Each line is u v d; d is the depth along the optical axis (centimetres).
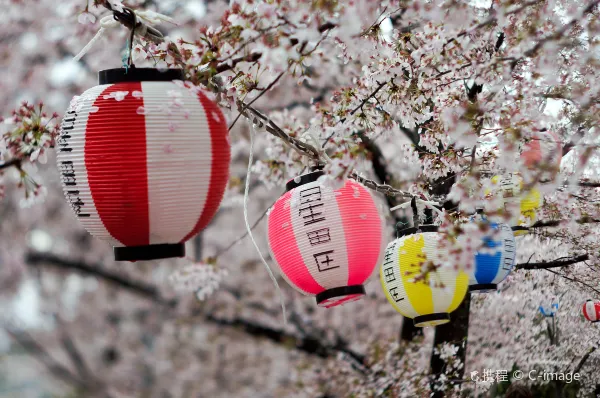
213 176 254
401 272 393
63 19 618
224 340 1032
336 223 332
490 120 370
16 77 784
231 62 298
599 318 635
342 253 332
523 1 353
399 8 346
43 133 301
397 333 950
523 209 463
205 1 715
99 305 991
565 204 420
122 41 781
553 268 693
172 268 1020
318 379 948
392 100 438
